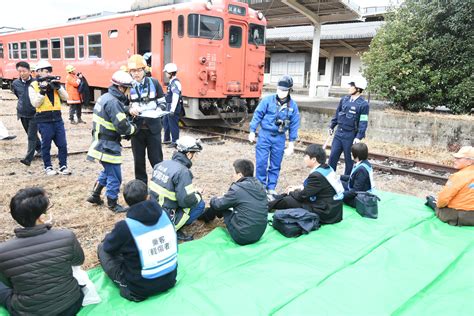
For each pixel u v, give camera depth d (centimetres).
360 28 2039
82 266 362
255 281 321
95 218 470
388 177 713
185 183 384
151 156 530
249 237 385
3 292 262
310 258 365
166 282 298
